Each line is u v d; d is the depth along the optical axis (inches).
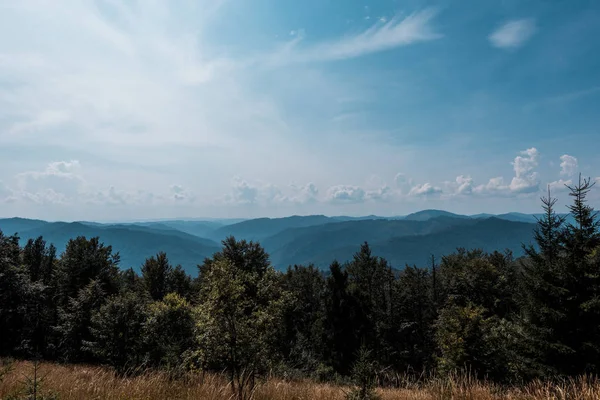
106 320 571.5
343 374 962.7
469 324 550.3
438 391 266.1
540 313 435.8
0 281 884.6
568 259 434.9
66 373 329.1
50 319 949.2
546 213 479.2
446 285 1354.6
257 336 252.7
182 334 553.6
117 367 500.1
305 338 1247.5
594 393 209.8
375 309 1445.6
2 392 234.8
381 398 247.0
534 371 420.8
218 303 239.0
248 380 252.4
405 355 1272.1
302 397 261.1
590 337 402.3
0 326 852.0
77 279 1127.6
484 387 259.6
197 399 226.1
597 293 408.8
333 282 1224.2
